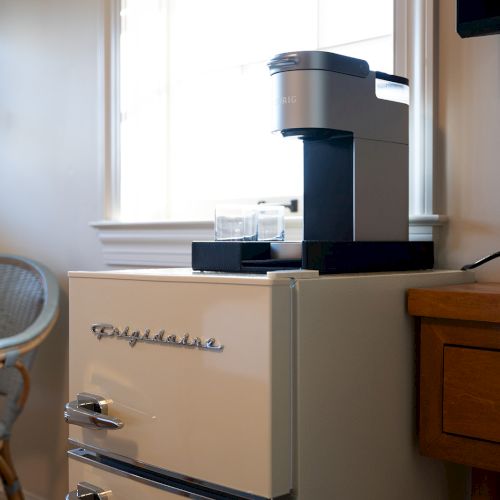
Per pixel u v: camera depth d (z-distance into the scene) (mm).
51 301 2080
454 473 1375
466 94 1438
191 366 1056
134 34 2172
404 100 1388
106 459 1211
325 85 1198
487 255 1412
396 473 1193
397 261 1304
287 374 987
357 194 1263
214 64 2023
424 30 1469
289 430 990
